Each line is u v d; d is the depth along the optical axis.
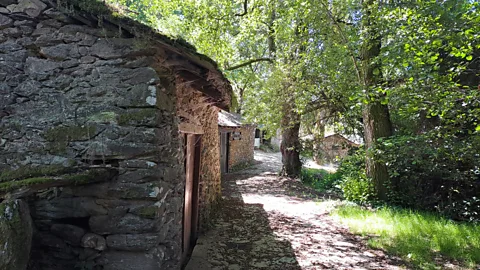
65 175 2.71
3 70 3.16
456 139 6.98
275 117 12.43
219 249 5.28
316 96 11.57
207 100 5.71
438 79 5.21
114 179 2.99
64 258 3.03
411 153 7.82
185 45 3.14
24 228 2.33
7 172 2.89
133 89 3.04
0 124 3.14
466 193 8.38
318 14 9.25
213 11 11.91
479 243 5.52
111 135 3.03
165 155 3.30
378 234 6.29
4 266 2.06
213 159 7.50
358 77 9.30
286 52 11.98
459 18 5.33
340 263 4.80
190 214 5.50
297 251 5.29
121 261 2.99
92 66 3.10
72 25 3.12
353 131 12.44
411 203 9.06
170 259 3.59
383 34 6.82
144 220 2.96
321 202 9.62
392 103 6.19
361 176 10.24
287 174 15.06
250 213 7.98
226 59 14.02
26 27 3.14
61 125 3.09
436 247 5.45
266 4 11.31
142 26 3.01
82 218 3.09
